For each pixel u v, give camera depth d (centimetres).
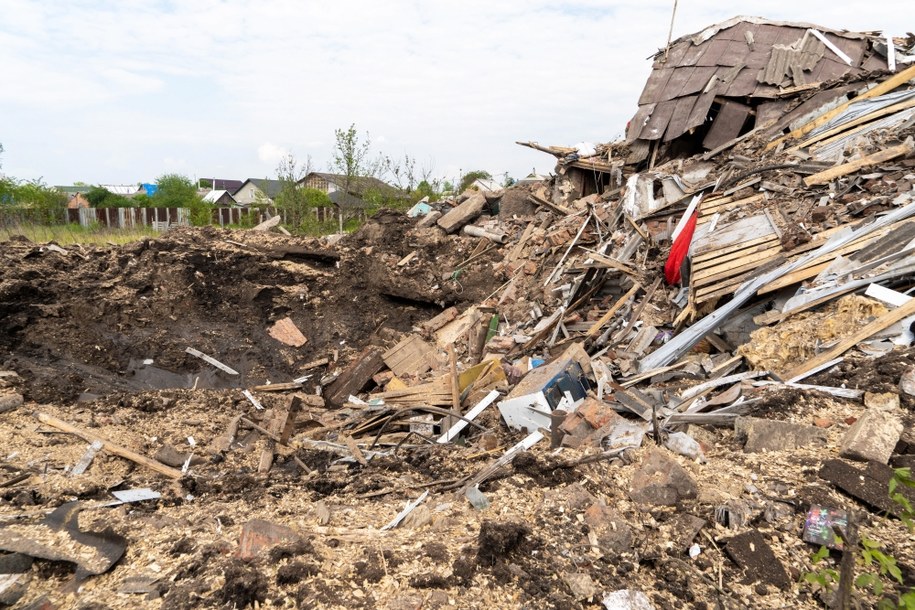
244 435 893
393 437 898
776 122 1365
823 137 1210
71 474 643
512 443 743
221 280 1427
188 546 434
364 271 1559
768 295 923
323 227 2342
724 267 995
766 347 781
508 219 1712
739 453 575
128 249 1427
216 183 6350
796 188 1088
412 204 2458
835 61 1448
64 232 1988
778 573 402
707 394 757
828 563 408
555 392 780
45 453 692
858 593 367
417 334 1395
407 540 451
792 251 946
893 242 833
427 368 1216
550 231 1500
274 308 1417
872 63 1429
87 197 3988
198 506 561
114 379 1127
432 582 390
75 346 1150
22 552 404
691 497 484
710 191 1255
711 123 1623
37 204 2462
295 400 939
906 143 1052
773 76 1461
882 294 768
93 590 387
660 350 939
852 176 1046
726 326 934
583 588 391
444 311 1467
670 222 1255
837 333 762
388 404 1023
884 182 994
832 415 611
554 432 667
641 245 1252
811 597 385
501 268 1505
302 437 923
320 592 377
